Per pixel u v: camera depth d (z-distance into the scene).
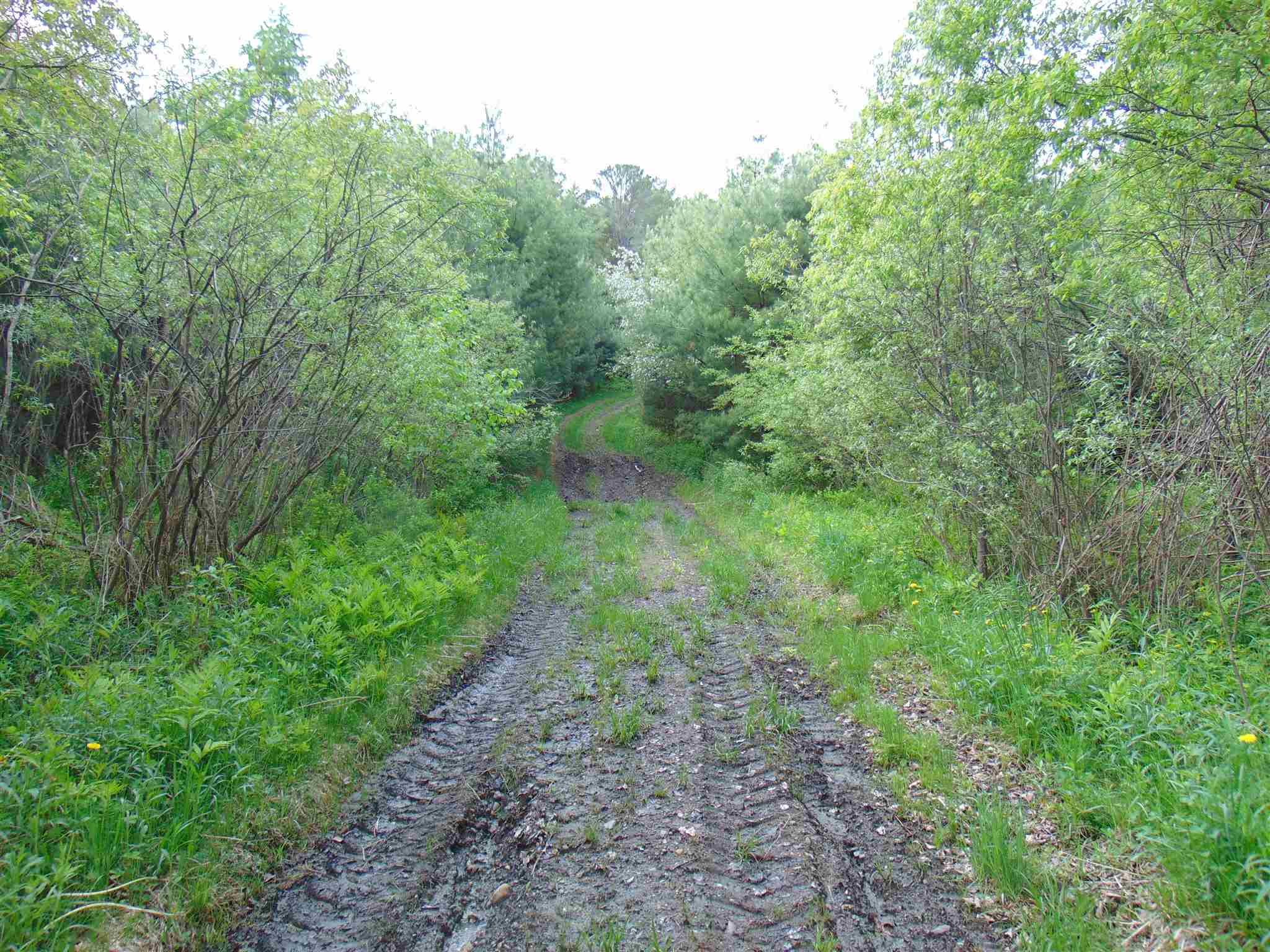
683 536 13.84
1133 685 4.48
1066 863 3.52
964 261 7.24
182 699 4.41
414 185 8.02
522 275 23.31
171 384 6.90
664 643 7.41
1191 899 2.97
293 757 4.63
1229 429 4.72
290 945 3.32
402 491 12.34
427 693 6.12
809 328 13.52
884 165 8.01
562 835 4.11
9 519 6.16
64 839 3.44
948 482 7.46
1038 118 5.40
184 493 7.12
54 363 7.45
